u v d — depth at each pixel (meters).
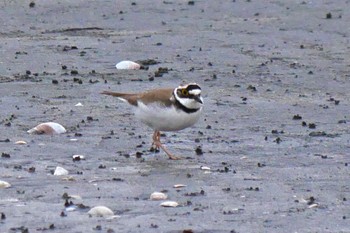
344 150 13.79
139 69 19.33
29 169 12.41
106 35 22.61
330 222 10.42
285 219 10.50
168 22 24.16
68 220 10.33
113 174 12.28
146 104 13.01
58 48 20.97
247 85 18.17
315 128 15.13
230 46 21.53
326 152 13.66
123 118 15.50
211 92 17.50
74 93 17.19
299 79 18.73
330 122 15.57
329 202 11.17
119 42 21.67
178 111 12.84
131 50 20.94
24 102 16.47
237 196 11.35
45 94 17.08
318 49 21.48
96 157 13.18
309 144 14.09
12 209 10.70
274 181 12.05
